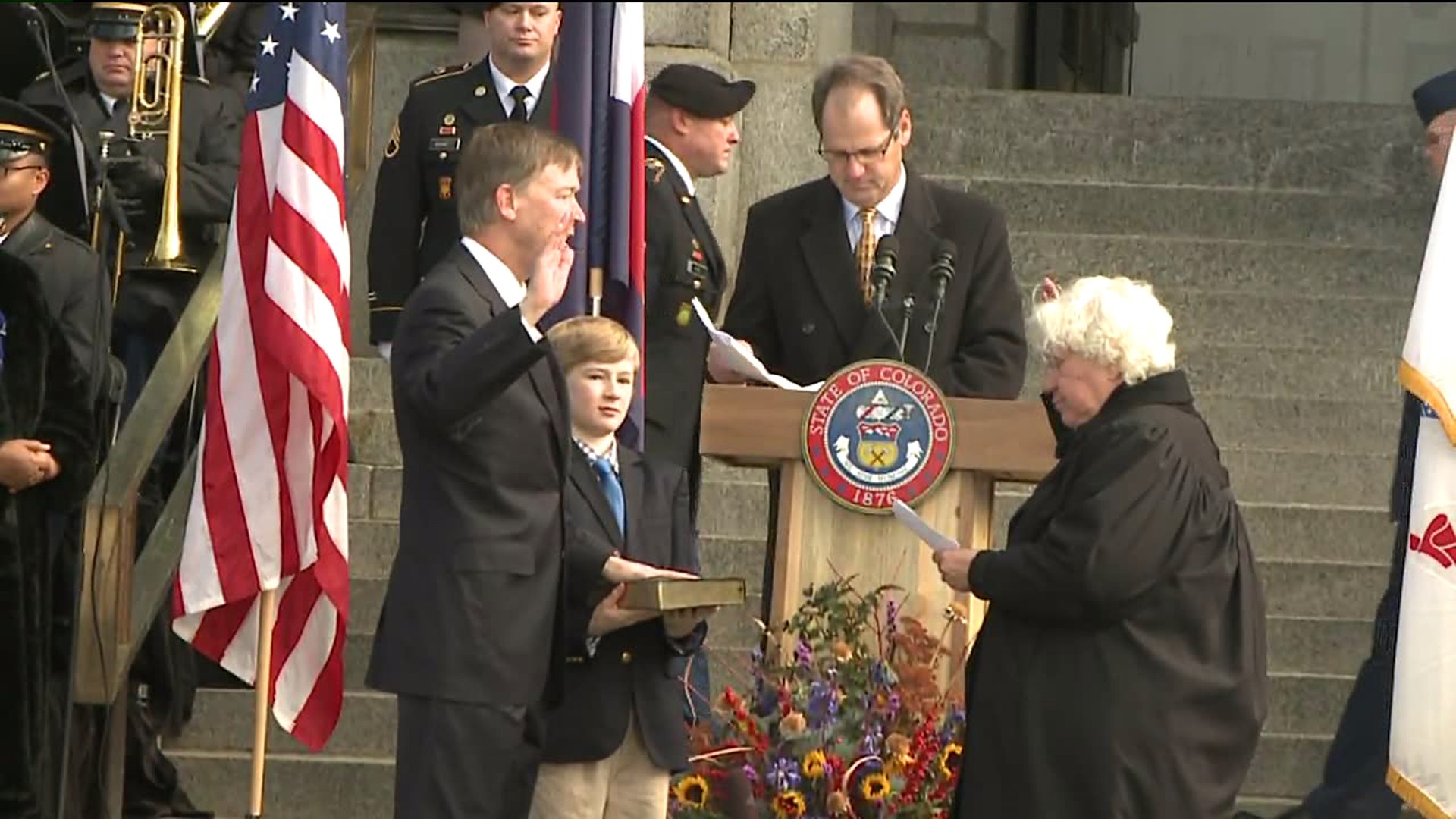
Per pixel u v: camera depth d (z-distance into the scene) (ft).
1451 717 90.43
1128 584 81.71
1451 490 91.25
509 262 83.30
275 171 99.45
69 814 98.58
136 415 102.32
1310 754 112.88
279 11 100.17
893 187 104.73
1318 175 160.86
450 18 160.15
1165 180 160.97
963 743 87.35
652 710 85.56
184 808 108.37
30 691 96.99
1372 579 123.44
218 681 113.50
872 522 96.43
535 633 81.20
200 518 98.37
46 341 98.84
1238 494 132.16
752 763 92.32
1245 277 150.30
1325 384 141.38
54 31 137.18
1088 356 84.43
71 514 98.89
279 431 98.63
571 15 104.88
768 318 106.73
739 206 151.94
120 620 98.58
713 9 151.74
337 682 100.17
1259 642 84.33
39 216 111.24
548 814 84.79
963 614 95.81
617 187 104.32
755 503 128.16
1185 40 197.77
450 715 80.12
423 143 111.24
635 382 99.91
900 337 103.14
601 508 85.87
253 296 98.68
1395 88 196.44
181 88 124.06
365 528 122.52
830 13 158.30
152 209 120.06
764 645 97.76
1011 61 186.39
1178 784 82.28
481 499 81.00
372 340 111.75
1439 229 92.27
